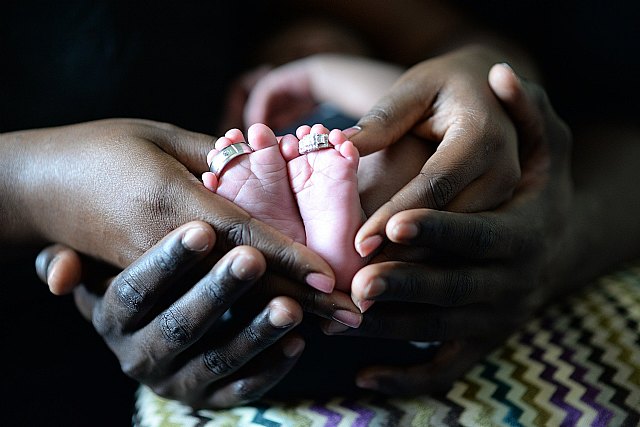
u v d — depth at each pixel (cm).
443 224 42
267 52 85
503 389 50
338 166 43
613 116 79
